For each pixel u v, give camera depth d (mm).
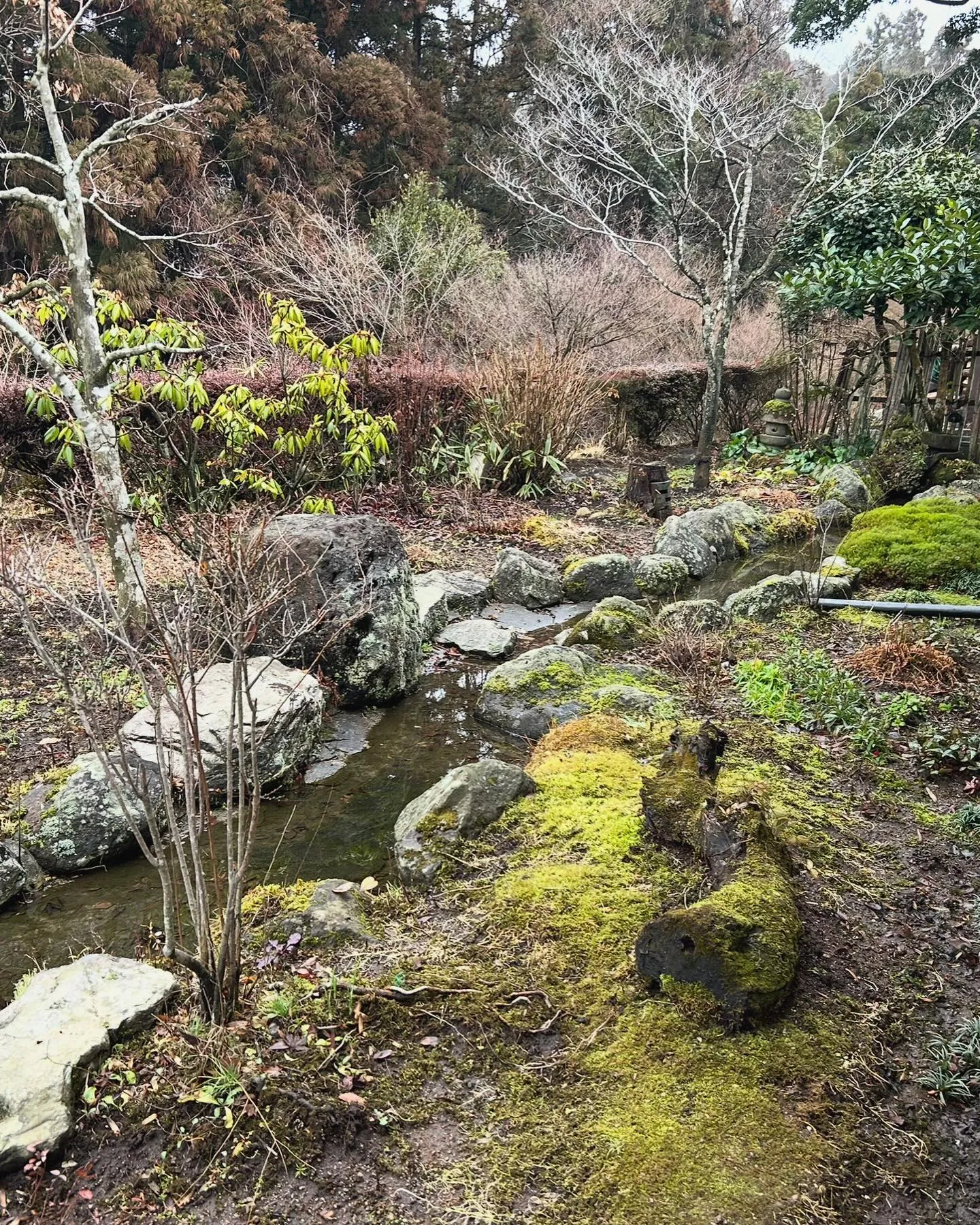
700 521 7867
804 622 5562
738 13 21641
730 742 3928
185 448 6594
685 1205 1842
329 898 2773
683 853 2910
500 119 21000
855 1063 2217
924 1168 1973
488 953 2559
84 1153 1922
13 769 3590
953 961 2641
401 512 8133
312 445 7336
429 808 3236
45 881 3137
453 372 9805
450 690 4891
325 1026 2242
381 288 12383
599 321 13938
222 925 2369
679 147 11164
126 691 4035
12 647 4660
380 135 17484
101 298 5535
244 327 10773
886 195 10805
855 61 11914
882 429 10641
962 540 6629
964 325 9234
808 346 12508
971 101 13945
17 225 11867
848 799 3531
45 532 6094
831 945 2648
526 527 7996
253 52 15570
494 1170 1916
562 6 19906
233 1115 1979
